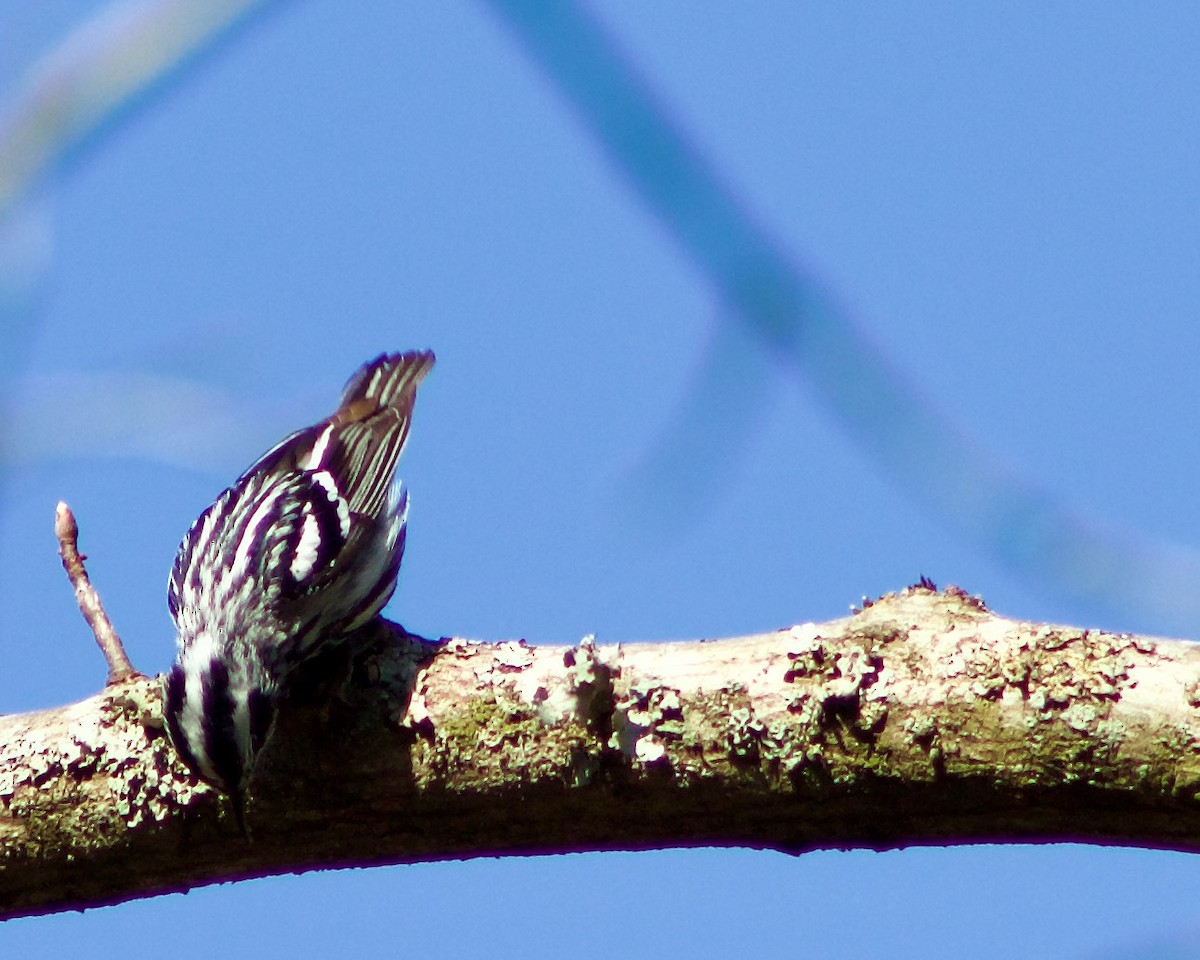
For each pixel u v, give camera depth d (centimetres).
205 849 985
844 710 888
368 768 957
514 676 953
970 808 882
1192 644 860
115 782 979
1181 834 854
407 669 971
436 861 988
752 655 918
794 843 928
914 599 922
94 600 1047
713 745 906
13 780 986
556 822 949
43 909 1018
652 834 945
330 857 991
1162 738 834
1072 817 868
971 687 870
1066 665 861
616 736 917
